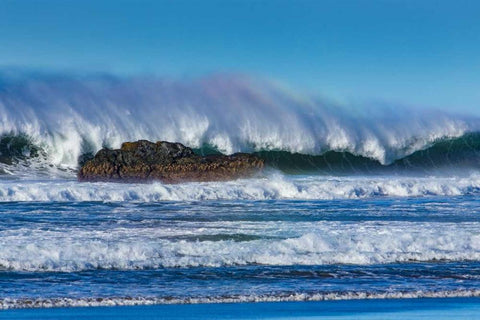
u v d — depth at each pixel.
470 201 79.31
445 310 36.28
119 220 60.72
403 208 71.69
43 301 36.38
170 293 38.44
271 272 43.28
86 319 33.75
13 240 49.00
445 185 87.62
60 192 75.00
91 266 43.28
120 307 36.06
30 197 74.38
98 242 48.62
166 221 60.50
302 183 85.12
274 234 53.72
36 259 43.50
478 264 46.31
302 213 66.75
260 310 35.91
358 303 37.59
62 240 49.47
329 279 42.03
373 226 57.75
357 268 44.66
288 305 37.03
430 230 55.69
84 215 63.66
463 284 41.47
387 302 37.91
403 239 50.84
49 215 63.28
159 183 84.81
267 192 80.81
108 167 90.88
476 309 36.56
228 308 36.19
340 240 49.94
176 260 44.78
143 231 54.53
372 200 79.81
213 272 42.94
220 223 59.28
